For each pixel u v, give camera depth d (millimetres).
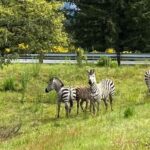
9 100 65125
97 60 87312
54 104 63688
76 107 61469
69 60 86000
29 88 69875
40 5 56062
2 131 49094
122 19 89250
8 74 75562
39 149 34406
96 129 40531
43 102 64938
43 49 58688
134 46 90500
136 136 34406
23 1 55594
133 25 89000
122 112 51500
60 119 55375
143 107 53688
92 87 55500
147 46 90500
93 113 55375
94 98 55562
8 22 54781
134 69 79938
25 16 55938
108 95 57406
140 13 87812
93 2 89812
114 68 81125
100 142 34344
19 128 49438
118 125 41219
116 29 88625
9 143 41406
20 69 77500
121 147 31422
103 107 60625
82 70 78125
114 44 89875
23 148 36656
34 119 56312
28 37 56438
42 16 56750
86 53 87375
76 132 39594
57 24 58188
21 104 63438
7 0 54969
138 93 67125
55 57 86438
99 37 91062
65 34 60031
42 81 73125
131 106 56312
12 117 57469
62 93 55938
